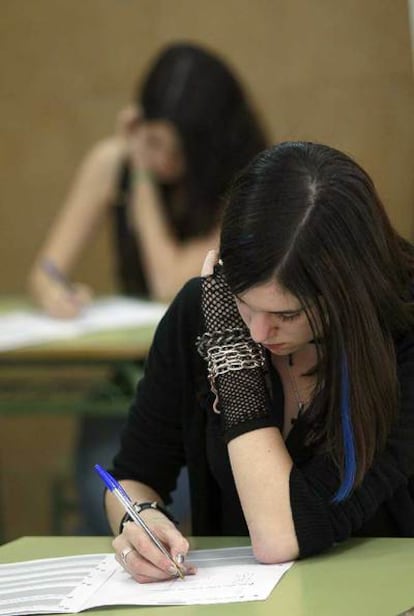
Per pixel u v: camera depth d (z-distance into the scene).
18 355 8.77
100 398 9.16
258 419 4.80
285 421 5.00
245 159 9.99
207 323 4.89
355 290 4.31
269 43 13.06
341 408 4.53
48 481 13.76
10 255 13.93
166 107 10.02
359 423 4.53
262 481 4.69
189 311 5.23
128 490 5.44
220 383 4.85
